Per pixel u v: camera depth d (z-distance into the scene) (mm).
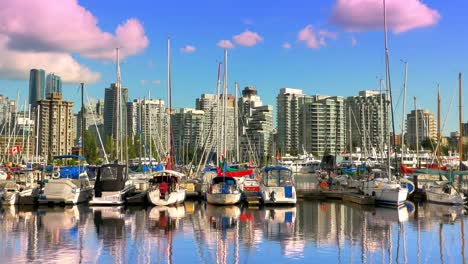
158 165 78375
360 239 29844
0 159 104188
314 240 29438
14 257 24469
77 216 39906
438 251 26453
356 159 126438
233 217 39562
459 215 41500
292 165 139750
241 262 23797
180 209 45125
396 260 24375
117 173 48875
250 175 67125
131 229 33156
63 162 102625
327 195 57062
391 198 48219
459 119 60219
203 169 72562
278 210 44969
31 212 42719
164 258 24531
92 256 24812
